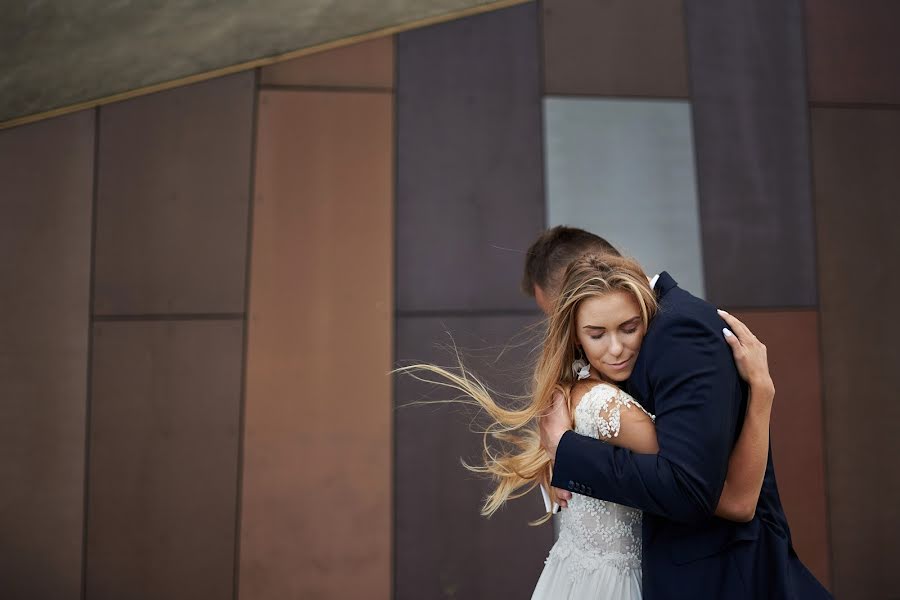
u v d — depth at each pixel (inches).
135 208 102.1
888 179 107.7
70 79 97.8
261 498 98.0
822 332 104.4
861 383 103.9
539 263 57.4
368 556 97.7
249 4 92.9
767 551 40.6
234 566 97.3
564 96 105.3
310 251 101.3
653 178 105.0
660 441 37.9
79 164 102.6
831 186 107.0
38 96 99.2
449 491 98.8
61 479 98.9
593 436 42.3
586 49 106.3
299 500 98.1
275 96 103.2
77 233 101.9
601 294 42.3
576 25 106.4
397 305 101.0
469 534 98.5
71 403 99.7
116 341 100.6
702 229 104.9
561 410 44.9
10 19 88.8
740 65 107.9
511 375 100.6
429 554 98.1
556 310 44.9
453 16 104.0
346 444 98.9
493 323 101.3
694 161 105.9
